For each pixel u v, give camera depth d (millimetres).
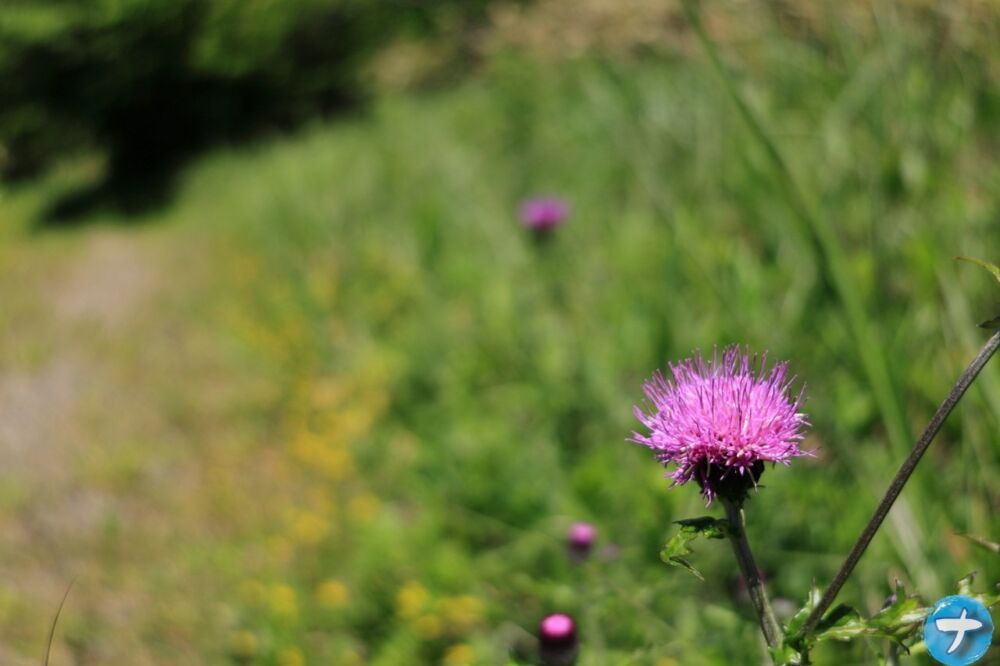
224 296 9906
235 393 7707
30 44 17453
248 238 11562
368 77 18250
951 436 4289
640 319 6027
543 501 5117
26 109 18359
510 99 11773
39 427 7902
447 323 7199
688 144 7215
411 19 16703
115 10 17156
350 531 5543
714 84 6672
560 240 7379
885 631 2072
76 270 12836
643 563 4363
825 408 4441
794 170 4488
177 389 8008
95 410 7965
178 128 18984
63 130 18922
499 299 6996
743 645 3498
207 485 6426
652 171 7168
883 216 5105
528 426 5715
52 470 7090
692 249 5773
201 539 5867
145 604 5355
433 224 8992
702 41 4473
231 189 14891
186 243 12914
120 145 18953
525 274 7383
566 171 9180
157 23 17562
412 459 6035
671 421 2197
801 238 4520
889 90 5551
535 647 4242
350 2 17734
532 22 11516
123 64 17875
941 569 3467
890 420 3818
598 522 4719
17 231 16297
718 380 2217
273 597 5043
